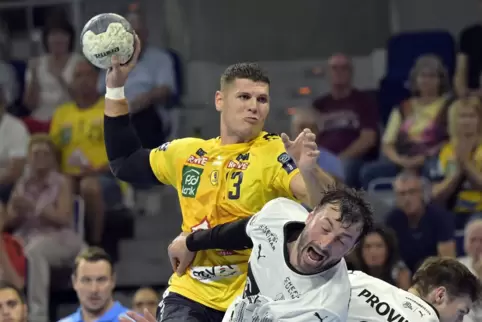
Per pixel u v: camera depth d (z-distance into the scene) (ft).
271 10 100.68
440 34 90.17
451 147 76.43
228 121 37.27
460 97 80.53
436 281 40.14
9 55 97.40
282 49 100.42
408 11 100.42
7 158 82.02
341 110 81.97
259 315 33.19
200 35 100.27
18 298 58.70
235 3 100.73
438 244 68.03
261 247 34.14
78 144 80.79
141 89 83.35
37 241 72.69
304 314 32.58
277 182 35.96
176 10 100.22
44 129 85.87
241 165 36.68
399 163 78.59
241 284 36.65
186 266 37.01
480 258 61.46
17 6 99.71
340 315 32.68
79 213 76.95
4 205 79.87
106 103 39.34
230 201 36.40
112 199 80.74
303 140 33.83
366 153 81.20
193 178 37.27
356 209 32.32
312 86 97.35
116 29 38.37
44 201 74.38
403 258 68.13
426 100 80.64
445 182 74.38
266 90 37.32
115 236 79.92
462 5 99.76
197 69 99.09
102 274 57.11
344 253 32.53
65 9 98.84
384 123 87.10
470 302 40.32
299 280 33.17
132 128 39.75
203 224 36.76
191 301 36.96
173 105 86.28
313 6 100.53
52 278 73.56
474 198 73.77
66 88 88.43
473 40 88.43
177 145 38.45
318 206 33.06
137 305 62.18
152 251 79.20
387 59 91.09
